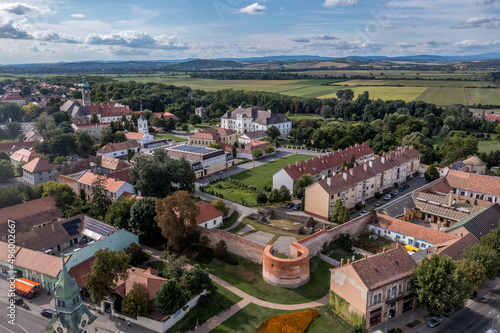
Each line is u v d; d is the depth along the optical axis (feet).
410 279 260.62
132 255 315.78
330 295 268.41
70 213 384.68
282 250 341.00
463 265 263.70
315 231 378.73
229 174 570.46
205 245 337.93
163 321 239.71
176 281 253.65
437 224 391.04
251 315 260.01
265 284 296.92
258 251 321.73
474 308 265.95
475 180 463.83
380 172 484.74
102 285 251.80
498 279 303.27
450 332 239.71
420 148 643.45
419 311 263.29
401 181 536.42
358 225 372.79
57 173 495.41
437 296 241.76
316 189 414.82
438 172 528.63
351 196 438.81
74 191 459.73
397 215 394.11
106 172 524.11
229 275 310.04
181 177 442.91
